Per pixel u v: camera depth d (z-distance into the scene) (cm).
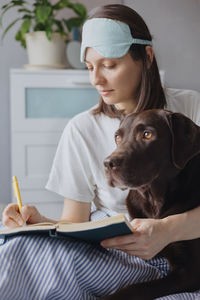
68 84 281
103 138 155
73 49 302
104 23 130
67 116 287
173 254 112
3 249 98
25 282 98
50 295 99
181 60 339
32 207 124
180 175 115
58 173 159
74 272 99
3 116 326
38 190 283
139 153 108
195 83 345
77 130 156
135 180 106
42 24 290
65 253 100
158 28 331
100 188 156
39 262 99
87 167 156
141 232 101
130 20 134
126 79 134
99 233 95
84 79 282
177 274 107
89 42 131
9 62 324
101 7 137
